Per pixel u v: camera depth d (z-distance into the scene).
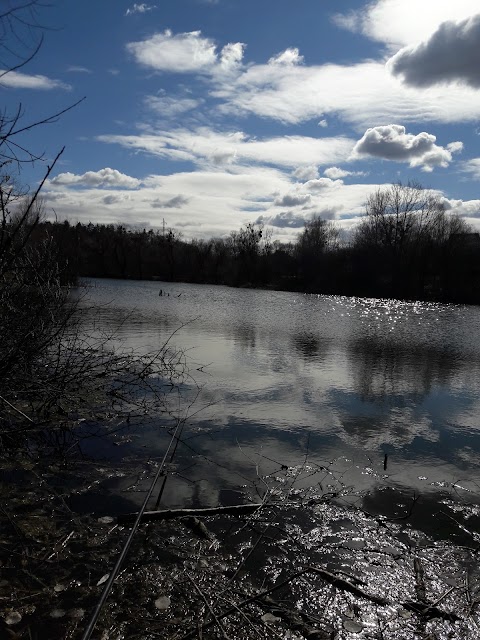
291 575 3.85
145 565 3.84
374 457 6.50
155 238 85.94
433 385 11.11
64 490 5.01
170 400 8.62
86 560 3.85
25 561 3.77
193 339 16.30
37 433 6.55
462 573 3.99
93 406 7.77
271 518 4.72
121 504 4.80
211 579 3.73
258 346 15.63
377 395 9.88
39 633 3.07
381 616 3.44
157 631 3.16
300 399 9.23
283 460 6.23
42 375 6.77
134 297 36.88
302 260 65.12
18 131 3.73
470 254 50.72
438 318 30.38
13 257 4.76
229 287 68.25
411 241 54.50
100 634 3.10
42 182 4.44
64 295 6.99
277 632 3.20
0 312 5.68
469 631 3.31
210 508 4.73
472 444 7.15
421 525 4.75
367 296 54.69
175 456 6.13
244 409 8.37
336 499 5.21
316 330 21.08
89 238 78.25
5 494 4.79
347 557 4.15
